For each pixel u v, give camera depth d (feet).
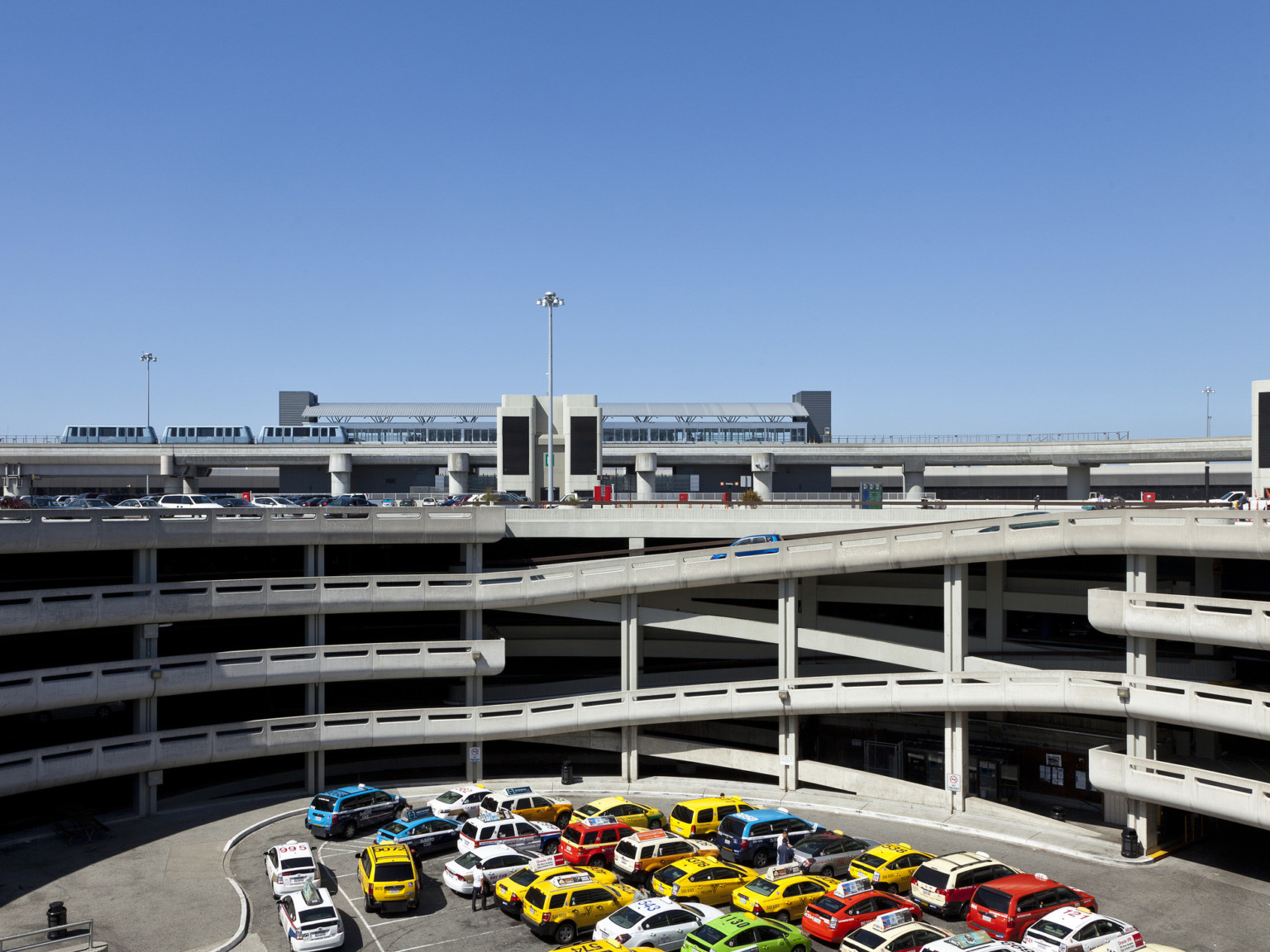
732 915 95.30
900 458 350.02
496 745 179.22
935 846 129.49
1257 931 103.81
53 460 353.51
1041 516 137.49
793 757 157.79
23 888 115.96
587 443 256.52
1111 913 107.96
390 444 362.12
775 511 184.03
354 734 156.35
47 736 155.84
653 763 179.83
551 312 252.01
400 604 159.53
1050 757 155.94
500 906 109.50
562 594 162.30
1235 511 120.67
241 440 378.32
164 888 115.75
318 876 114.11
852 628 165.17
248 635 181.57
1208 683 130.21
